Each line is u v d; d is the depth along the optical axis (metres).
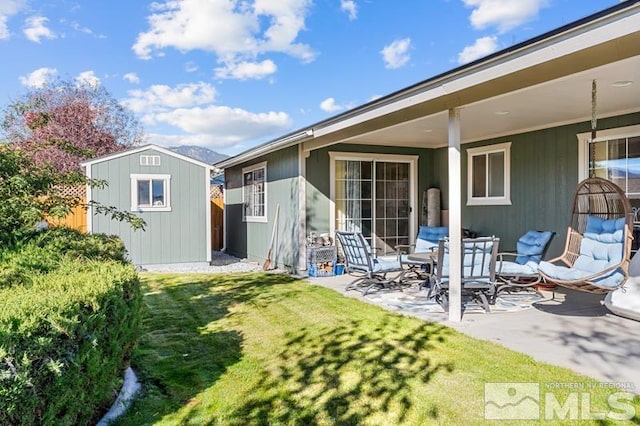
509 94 4.15
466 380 3.16
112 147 19.42
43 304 2.07
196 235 9.98
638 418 2.59
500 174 8.18
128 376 3.25
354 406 2.82
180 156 9.84
